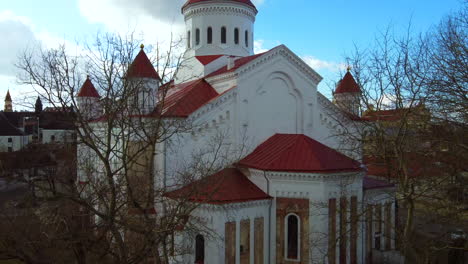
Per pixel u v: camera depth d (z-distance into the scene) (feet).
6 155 77.20
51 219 58.80
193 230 70.59
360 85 83.41
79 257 58.18
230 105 98.89
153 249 57.88
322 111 114.73
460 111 77.46
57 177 64.90
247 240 86.38
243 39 133.28
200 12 130.82
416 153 87.20
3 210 64.75
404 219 128.26
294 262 87.04
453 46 78.33
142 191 65.77
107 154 59.11
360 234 94.12
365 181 111.55
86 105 78.74
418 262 73.82
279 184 88.79
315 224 84.99
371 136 91.04
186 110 96.27
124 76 64.34
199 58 126.72
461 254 98.94
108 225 56.80
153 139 65.92
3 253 59.47
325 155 91.20
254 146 102.68
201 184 69.41
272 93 106.83
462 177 85.05
